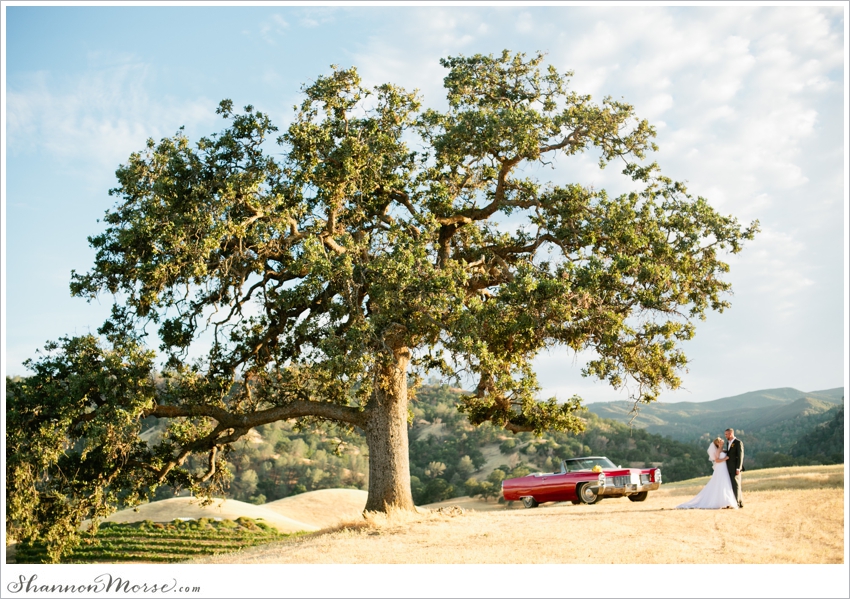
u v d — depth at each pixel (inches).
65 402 753.6
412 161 886.4
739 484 653.9
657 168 852.0
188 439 881.5
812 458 4207.7
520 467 4724.4
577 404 935.7
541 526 649.6
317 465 5054.1
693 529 570.6
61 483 804.6
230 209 767.1
